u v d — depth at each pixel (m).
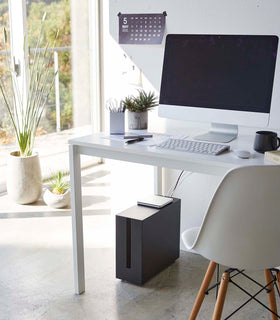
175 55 2.46
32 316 2.33
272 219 1.75
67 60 4.25
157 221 2.65
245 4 2.58
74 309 2.39
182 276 2.71
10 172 3.71
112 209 3.35
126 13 2.94
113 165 3.26
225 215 1.75
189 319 2.08
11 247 3.07
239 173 1.66
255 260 1.82
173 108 2.49
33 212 3.63
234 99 2.34
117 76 3.06
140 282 2.60
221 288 1.89
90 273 2.75
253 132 2.66
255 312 2.36
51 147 4.26
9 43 3.76
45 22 4.00
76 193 2.43
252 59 2.29
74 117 4.43
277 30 2.53
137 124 2.66
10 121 3.89
